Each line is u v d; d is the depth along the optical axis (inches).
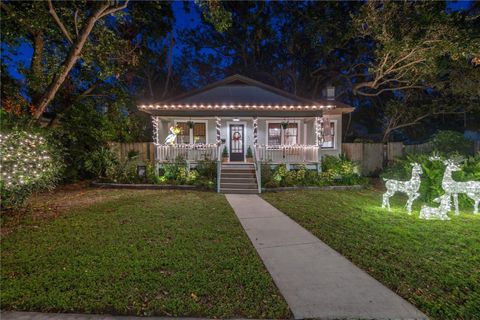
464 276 139.7
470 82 527.5
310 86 898.1
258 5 804.0
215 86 543.8
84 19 433.7
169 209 291.9
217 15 383.9
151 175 461.4
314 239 199.9
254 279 137.3
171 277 138.6
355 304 115.5
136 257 164.2
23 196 260.7
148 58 724.0
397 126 700.0
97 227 226.8
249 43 893.8
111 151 507.5
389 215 267.1
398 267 150.8
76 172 492.1
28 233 211.2
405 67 546.6
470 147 480.4
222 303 116.5
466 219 251.4
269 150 502.6
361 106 874.8
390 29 490.3
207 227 227.9
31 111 437.1
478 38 421.4
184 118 575.5
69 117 504.1
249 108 483.8
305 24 741.9
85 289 126.5
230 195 381.4
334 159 501.0
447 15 440.1
